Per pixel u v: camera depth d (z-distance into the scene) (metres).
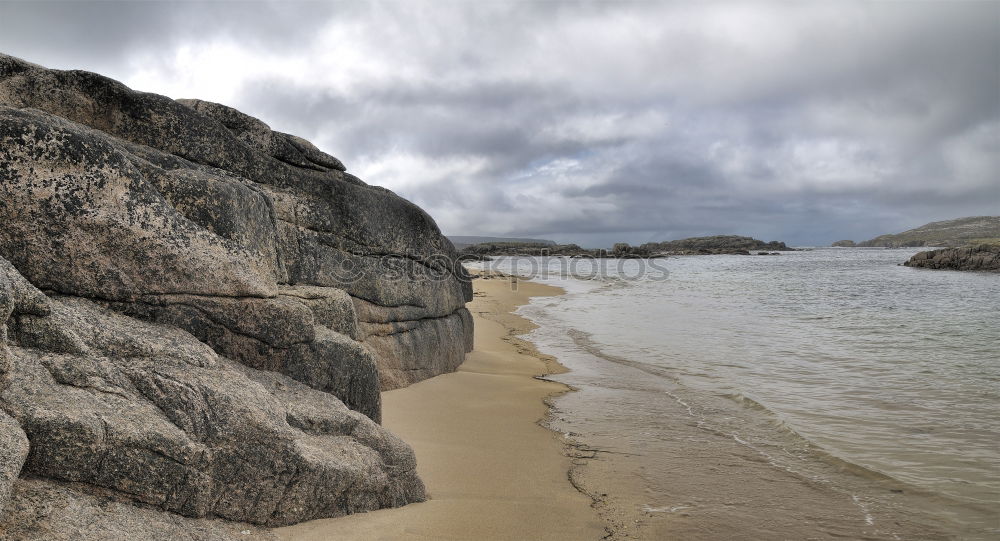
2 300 3.43
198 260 5.27
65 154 4.63
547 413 9.55
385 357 10.06
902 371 12.74
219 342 5.47
